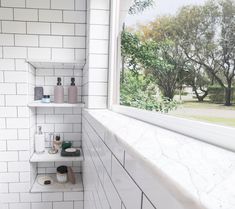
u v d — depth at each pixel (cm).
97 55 138
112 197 61
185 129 56
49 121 186
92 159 108
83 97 176
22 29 158
